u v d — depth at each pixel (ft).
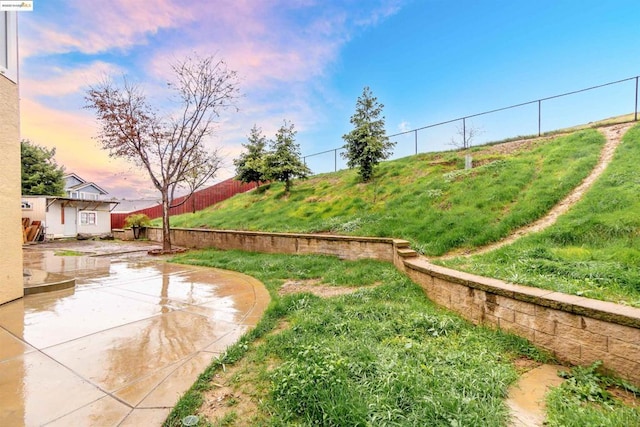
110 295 15.76
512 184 24.11
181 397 6.77
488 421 5.67
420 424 5.55
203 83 37.78
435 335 9.84
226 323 11.62
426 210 25.23
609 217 15.80
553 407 6.24
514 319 9.59
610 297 9.41
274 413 6.21
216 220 44.14
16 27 14.69
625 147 23.06
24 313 12.68
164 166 38.14
